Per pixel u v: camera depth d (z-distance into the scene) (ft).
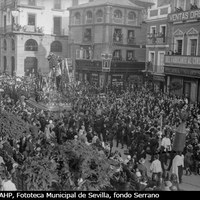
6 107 80.69
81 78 174.40
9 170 44.96
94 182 30.66
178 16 126.31
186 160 58.54
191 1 124.16
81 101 103.96
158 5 187.11
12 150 50.62
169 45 135.44
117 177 37.96
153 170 50.08
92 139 62.34
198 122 77.77
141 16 176.45
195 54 121.70
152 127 69.92
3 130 39.96
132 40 173.78
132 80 150.82
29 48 190.80
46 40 193.98
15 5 184.03
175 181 41.04
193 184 54.34
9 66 198.80
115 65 159.02
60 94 111.75
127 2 173.37
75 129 68.13
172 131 69.36
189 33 123.13
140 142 62.49
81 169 30.68
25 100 114.62
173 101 105.70
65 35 198.29
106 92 133.28
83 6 175.94
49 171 30.09
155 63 148.05
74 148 32.19
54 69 121.29
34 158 32.07
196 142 62.39
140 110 89.15
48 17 194.49
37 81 128.98
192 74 115.85
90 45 173.27
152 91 136.26
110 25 165.48
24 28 185.98
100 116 80.43
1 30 204.85
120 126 75.61
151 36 148.87
